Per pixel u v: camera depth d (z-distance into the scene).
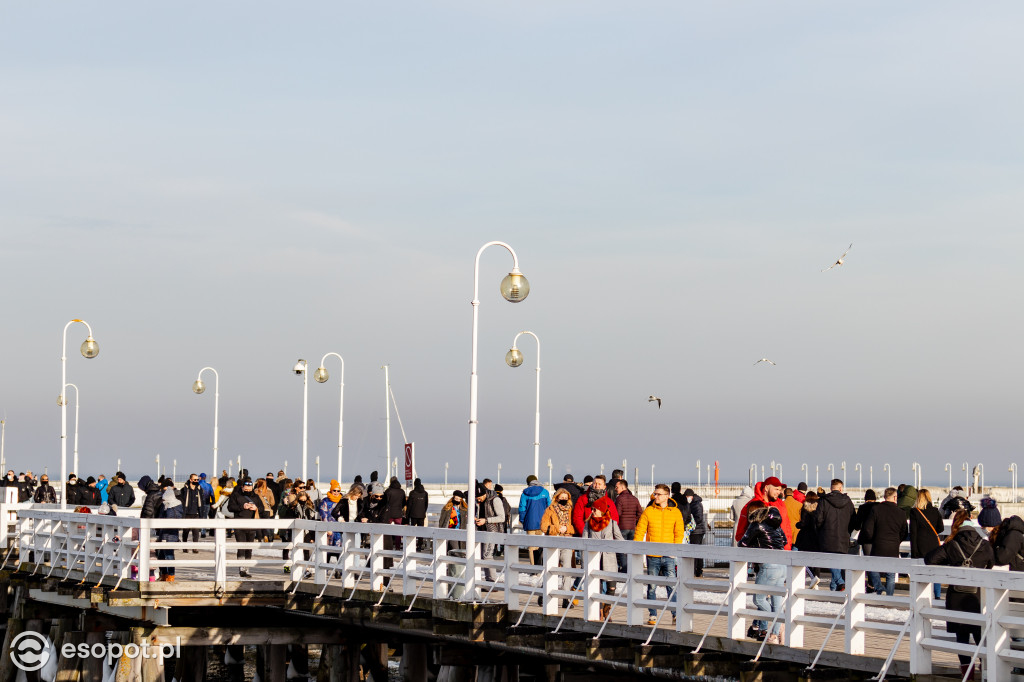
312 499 34.28
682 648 16.73
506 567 19.95
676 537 20.70
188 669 28.91
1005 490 67.75
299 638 24.89
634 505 22.55
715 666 16.09
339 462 45.62
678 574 16.91
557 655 18.23
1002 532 15.26
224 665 36.31
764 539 17.73
